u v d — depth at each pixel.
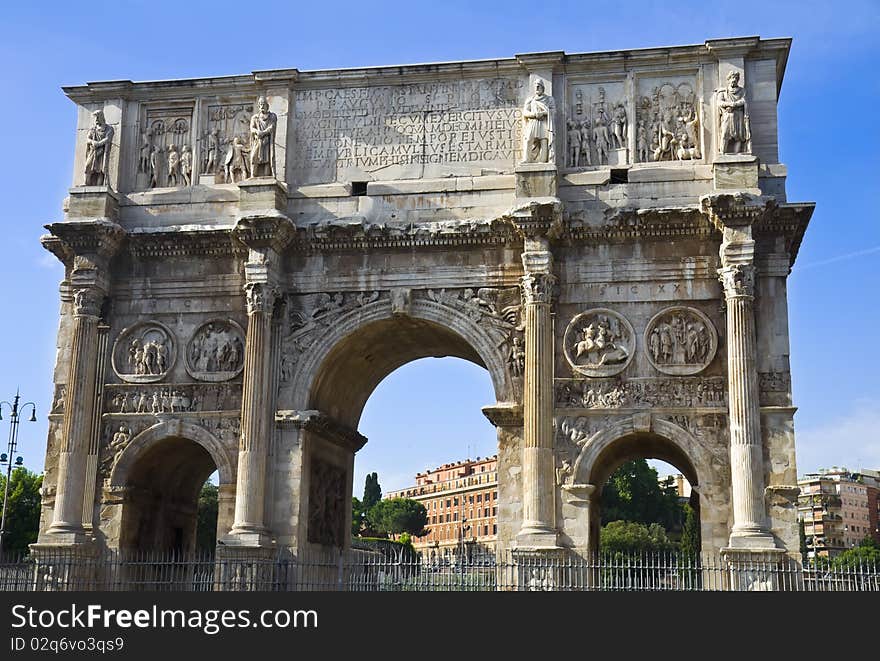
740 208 34.69
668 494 117.75
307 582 33.91
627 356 36.16
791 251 38.16
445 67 39.06
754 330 34.91
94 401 38.44
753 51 37.44
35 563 34.78
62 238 38.09
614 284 36.78
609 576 34.34
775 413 34.75
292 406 37.44
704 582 33.91
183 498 42.59
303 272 38.31
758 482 33.59
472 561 33.41
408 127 39.22
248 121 40.22
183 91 40.47
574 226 36.62
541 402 35.16
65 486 36.62
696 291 36.28
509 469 36.09
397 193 38.38
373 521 167.50
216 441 37.56
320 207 38.66
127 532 37.88
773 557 32.69
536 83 37.81
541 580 33.47
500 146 38.53
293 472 36.84
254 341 36.84
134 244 38.88
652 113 38.09
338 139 39.47
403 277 37.75
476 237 37.25
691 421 35.44
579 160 38.00
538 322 35.72
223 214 39.06
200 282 38.94
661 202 36.75
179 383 38.31
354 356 39.91
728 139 36.16
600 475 38.16
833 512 179.00
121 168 40.09
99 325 38.84
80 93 40.62
